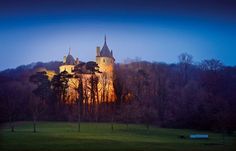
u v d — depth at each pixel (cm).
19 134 8350
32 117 12988
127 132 9894
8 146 5872
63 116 13938
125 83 15750
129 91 15188
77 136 8112
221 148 6112
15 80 16388
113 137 8169
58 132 9294
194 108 11994
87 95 15500
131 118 12475
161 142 7231
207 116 11306
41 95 15062
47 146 5953
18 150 5391
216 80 13750
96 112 14338
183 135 9119
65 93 15425
